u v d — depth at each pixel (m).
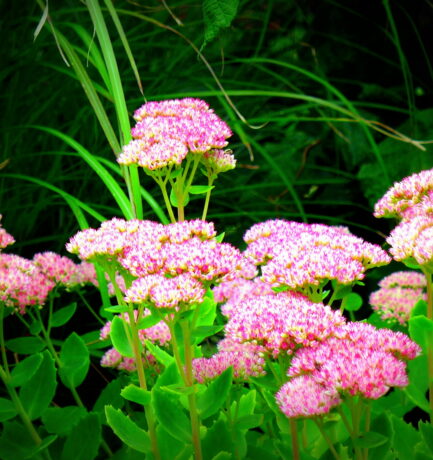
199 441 0.84
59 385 1.28
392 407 0.98
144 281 0.83
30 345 1.04
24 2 1.62
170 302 0.82
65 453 0.91
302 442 0.88
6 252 1.40
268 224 1.00
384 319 1.12
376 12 2.05
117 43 1.58
